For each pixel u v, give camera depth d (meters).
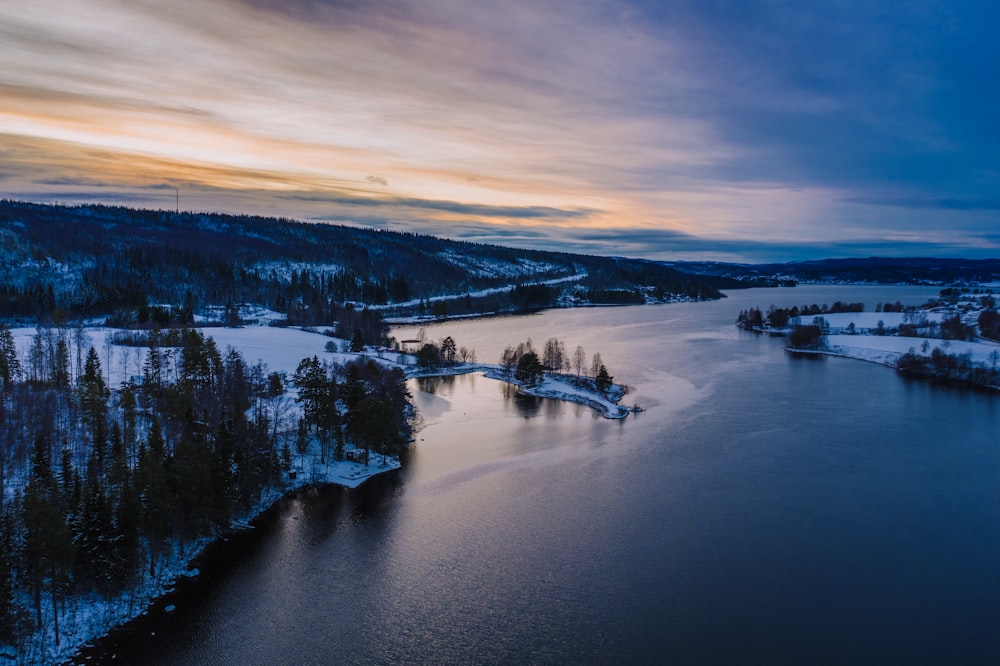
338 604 78.69
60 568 71.31
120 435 103.50
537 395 186.38
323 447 120.31
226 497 94.56
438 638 73.12
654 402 177.25
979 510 105.75
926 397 183.38
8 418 103.50
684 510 105.19
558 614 77.69
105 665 66.56
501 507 105.56
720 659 70.44
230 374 149.50
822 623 76.44
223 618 75.12
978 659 70.75
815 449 135.50
